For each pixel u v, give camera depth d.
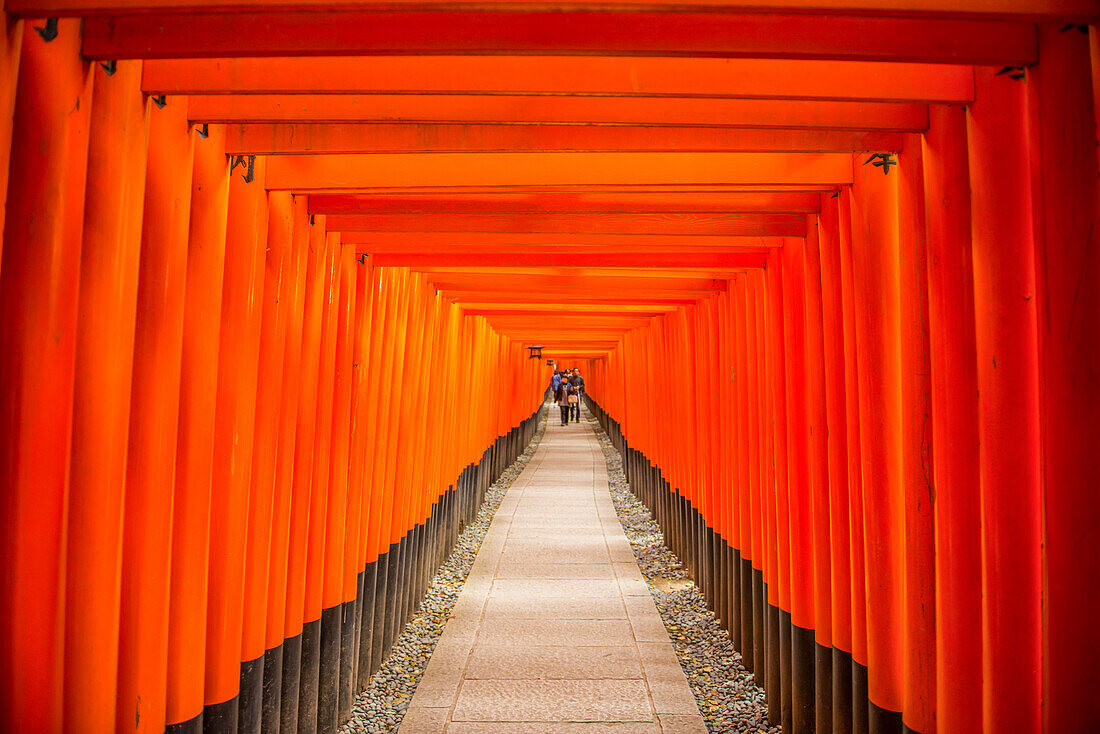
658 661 5.23
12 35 1.66
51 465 1.94
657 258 4.78
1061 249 1.86
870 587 2.92
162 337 2.30
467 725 4.25
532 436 22.17
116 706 2.25
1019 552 2.12
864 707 3.12
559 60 2.00
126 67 2.03
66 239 1.90
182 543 2.51
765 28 1.76
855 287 2.96
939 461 2.38
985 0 1.60
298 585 3.63
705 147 2.59
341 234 4.16
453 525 8.41
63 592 1.98
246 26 1.81
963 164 2.27
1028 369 2.09
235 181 2.77
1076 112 1.83
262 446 3.11
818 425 3.64
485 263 4.87
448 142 2.59
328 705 4.11
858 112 2.32
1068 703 1.87
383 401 5.12
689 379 7.34
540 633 5.79
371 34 1.77
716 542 6.21
